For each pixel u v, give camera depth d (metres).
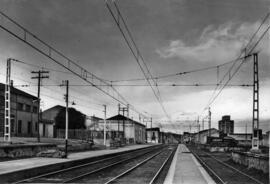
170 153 62.75
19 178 21.12
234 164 36.59
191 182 20.88
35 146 38.66
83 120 101.69
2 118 59.88
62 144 51.38
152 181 20.27
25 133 69.12
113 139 88.75
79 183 19.53
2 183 18.78
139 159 45.41
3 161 29.91
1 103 59.81
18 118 65.75
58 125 96.75
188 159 44.69
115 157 45.16
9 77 37.28
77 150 53.97
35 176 22.80
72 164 31.47
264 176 23.56
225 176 24.58
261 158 25.88
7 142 36.72
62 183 19.03
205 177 23.89
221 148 71.44
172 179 22.45
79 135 91.00
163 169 30.00
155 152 66.25
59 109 105.38
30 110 71.88
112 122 118.50
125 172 25.89
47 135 80.38
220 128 129.62
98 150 60.88
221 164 37.47
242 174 26.02
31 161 30.14
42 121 77.56
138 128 132.12
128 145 100.62
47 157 35.88
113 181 20.86
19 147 35.16
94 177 22.88
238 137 118.75
